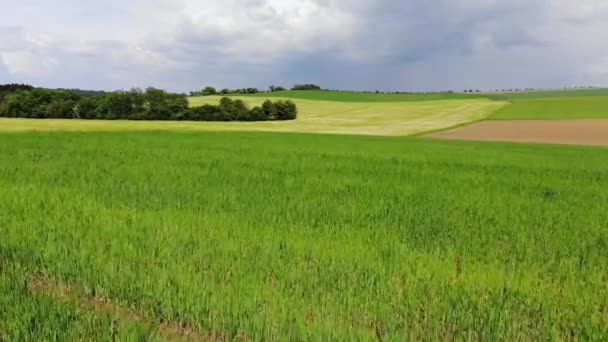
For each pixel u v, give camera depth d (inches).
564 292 169.0
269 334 133.8
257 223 263.3
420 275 179.9
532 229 269.4
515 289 168.1
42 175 441.4
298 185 418.3
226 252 201.0
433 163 701.9
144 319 148.3
